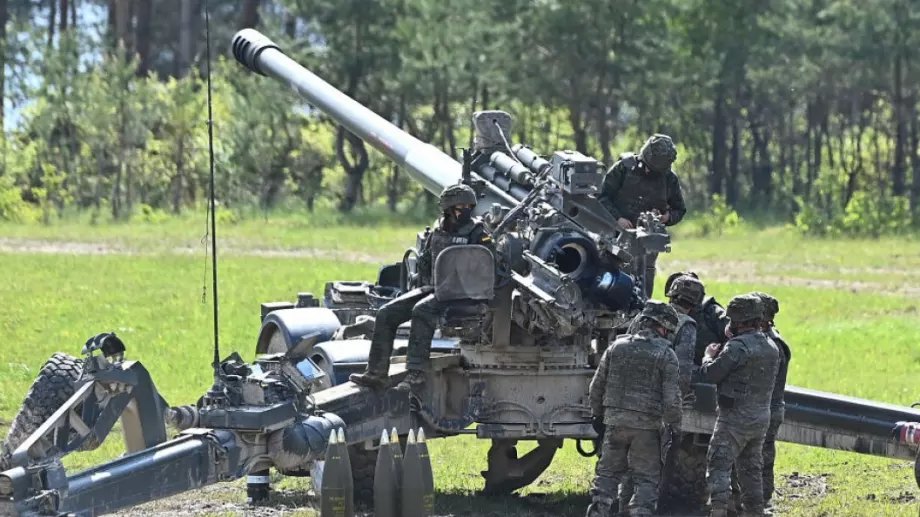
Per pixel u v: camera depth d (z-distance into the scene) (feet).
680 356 74.69
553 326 78.59
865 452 83.92
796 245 323.16
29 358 145.69
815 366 150.30
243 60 122.52
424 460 73.05
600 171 82.38
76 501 66.95
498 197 87.61
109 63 416.46
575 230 80.59
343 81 408.26
